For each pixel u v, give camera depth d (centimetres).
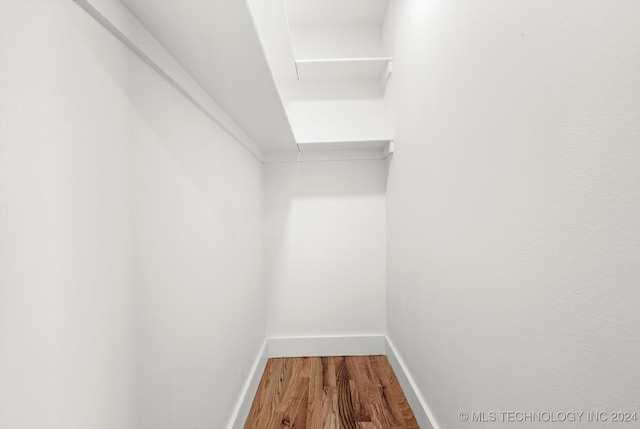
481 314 86
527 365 66
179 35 75
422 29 131
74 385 50
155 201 78
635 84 42
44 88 46
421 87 134
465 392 97
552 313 59
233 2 61
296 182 231
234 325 143
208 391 109
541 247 61
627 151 43
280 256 231
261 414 158
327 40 236
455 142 100
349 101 234
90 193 55
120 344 63
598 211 48
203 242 108
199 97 104
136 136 71
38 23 45
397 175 185
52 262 47
